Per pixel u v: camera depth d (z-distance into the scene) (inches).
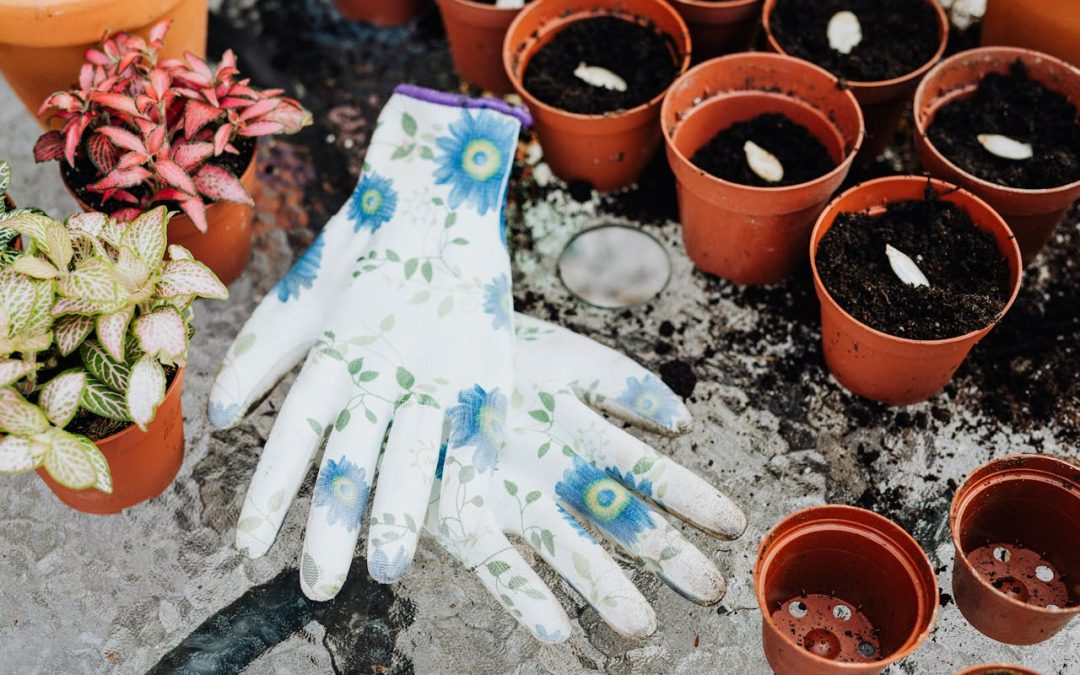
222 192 23.2
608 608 21.3
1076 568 22.1
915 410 24.4
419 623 22.5
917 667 21.9
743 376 24.9
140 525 23.5
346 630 22.5
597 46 26.9
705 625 22.4
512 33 26.3
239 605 22.8
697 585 21.6
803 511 21.4
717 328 25.4
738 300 25.7
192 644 22.4
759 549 21.1
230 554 23.2
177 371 22.1
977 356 24.8
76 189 24.3
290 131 23.8
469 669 22.1
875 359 23.1
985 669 20.2
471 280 23.5
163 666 22.2
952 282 23.4
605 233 26.6
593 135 25.5
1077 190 23.5
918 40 26.5
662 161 27.5
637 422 23.5
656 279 26.0
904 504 23.5
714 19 26.7
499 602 22.3
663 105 24.7
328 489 21.8
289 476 22.2
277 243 26.7
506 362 23.0
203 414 24.6
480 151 24.1
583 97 26.0
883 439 24.1
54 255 20.7
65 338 20.8
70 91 23.2
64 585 22.9
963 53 25.2
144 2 24.2
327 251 24.3
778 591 22.3
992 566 22.7
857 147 24.0
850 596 22.4
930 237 23.6
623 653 22.2
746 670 22.0
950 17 27.5
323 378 22.7
